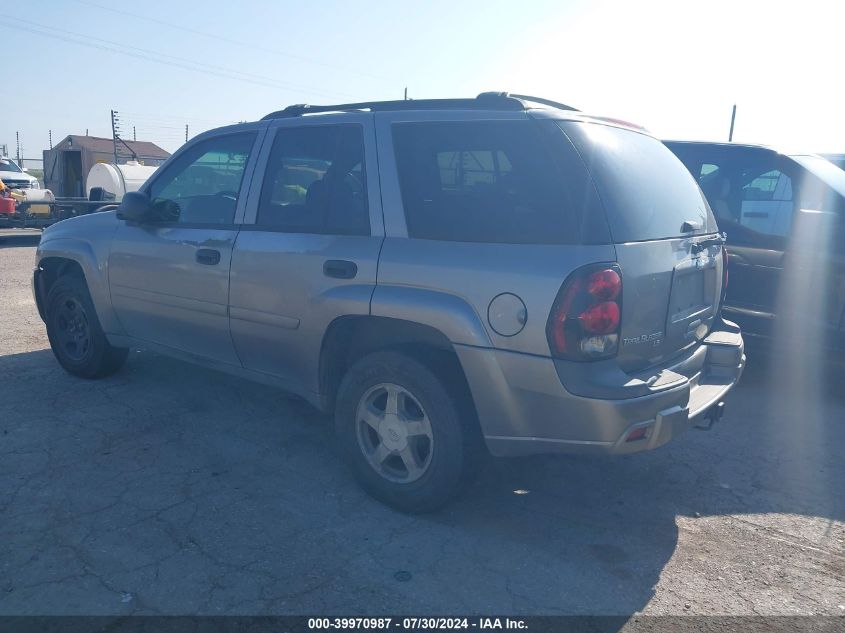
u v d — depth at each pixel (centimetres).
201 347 494
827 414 564
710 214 457
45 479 424
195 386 589
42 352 677
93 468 441
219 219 476
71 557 346
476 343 351
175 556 349
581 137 363
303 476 439
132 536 366
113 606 311
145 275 512
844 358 562
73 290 577
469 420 372
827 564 358
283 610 312
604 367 338
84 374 592
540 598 325
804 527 394
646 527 390
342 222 412
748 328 603
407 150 397
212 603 315
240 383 599
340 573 339
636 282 349
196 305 481
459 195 376
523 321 339
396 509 398
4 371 617
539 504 412
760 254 592
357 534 374
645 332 362
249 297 446
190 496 409
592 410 332
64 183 2567
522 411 349
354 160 415
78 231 571
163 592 321
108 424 508
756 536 383
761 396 605
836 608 323
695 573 348
